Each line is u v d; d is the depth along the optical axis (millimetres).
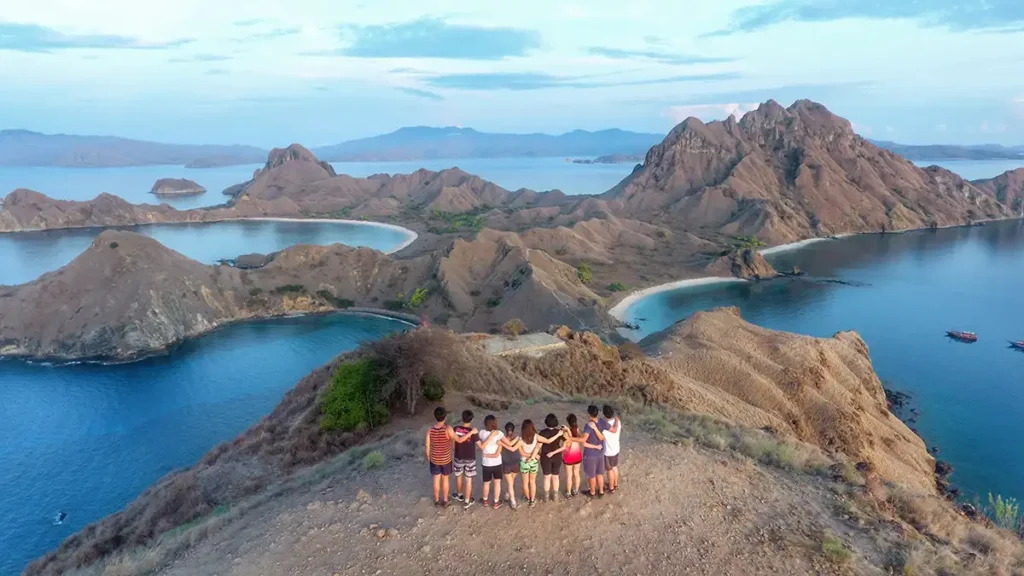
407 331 32844
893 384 84688
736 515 13484
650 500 13742
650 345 61562
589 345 45812
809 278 166875
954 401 78000
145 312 110688
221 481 26031
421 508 13469
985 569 12641
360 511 13625
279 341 112375
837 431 46062
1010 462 59625
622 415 23062
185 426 74875
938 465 56188
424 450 18156
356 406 28234
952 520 15516
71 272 118688
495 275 137375
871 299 141625
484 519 12867
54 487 59375
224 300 127188
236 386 89438
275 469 26562
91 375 95125
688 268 177375
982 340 107188
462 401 30688
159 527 23109
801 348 58844
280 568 11672
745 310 133125
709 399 42562
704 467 15992
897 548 12812
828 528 13297
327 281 139500
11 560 47562
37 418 77688
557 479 13430
